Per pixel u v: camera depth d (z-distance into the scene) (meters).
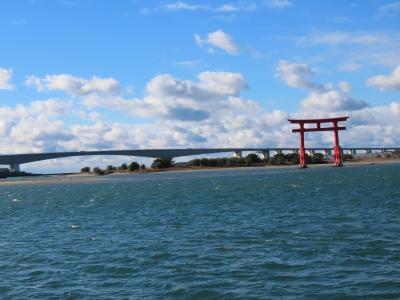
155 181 131.25
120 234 33.88
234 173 172.25
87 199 72.00
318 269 21.48
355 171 145.38
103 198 72.50
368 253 24.12
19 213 54.28
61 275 22.62
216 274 21.36
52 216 48.81
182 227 35.97
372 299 17.28
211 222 38.16
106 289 20.00
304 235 29.97
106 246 29.22
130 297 18.72
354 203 47.94
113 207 55.81
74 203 65.19
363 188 68.44
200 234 32.19
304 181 96.94
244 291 18.77
